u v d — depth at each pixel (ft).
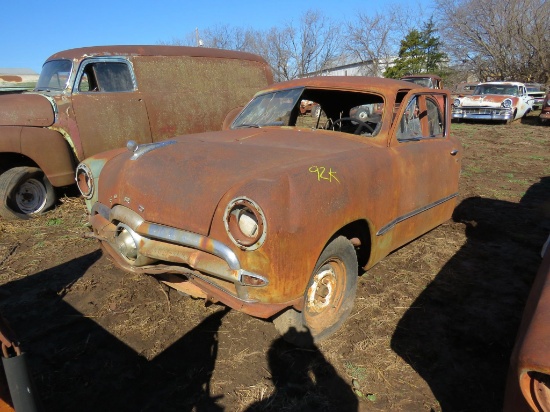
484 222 17.93
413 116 12.53
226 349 9.36
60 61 19.70
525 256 14.55
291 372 8.69
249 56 26.45
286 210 7.56
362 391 8.26
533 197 22.16
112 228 9.71
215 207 7.89
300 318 8.91
